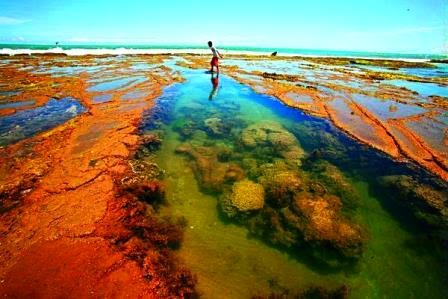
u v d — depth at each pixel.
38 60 34.22
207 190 8.48
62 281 5.03
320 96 18.44
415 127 12.87
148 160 9.66
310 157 10.27
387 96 19.09
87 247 5.79
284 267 6.12
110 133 11.09
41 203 6.93
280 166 9.44
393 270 6.09
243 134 12.06
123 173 8.52
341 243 6.34
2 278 5.01
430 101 18.05
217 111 15.27
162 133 11.91
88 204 6.99
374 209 7.79
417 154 10.21
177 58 43.97
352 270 6.07
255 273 5.95
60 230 6.16
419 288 5.73
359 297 5.54
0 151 9.38
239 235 6.91
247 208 7.50
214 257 6.26
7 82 19.88
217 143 11.48
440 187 8.33
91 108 14.31
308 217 6.98
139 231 6.43
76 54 45.47
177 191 8.38
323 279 5.88
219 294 5.44
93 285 5.02
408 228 7.15
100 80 21.77
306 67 37.28
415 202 7.79
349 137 11.77
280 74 27.30
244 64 38.47
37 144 9.96
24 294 4.76
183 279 5.48
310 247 6.46
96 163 8.80
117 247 5.89
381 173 9.26
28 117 12.96
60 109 14.27
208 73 27.53
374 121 13.57
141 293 5.00
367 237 6.81
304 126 13.16
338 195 8.14
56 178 7.92
